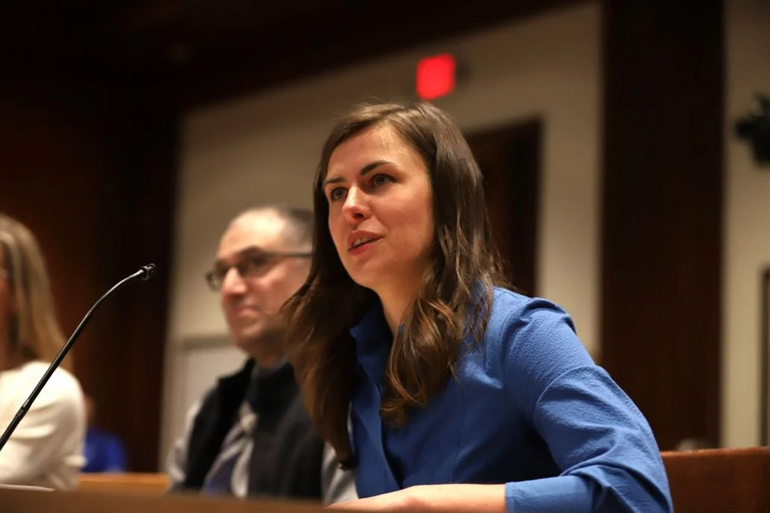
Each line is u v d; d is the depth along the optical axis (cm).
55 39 1313
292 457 456
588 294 952
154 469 1327
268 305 512
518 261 1005
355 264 317
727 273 860
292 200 1251
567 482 247
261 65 1289
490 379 288
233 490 484
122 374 1372
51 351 536
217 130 1363
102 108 1405
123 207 1407
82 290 1359
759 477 321
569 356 277
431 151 320
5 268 525
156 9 1210
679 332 871
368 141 320
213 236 1342
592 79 984
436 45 1115
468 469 292
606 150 945
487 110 1062
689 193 886
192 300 1349
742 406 830
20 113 1329
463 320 298
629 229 916
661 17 928
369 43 1170
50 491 211
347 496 424
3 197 1304
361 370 348
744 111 874
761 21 876
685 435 853
